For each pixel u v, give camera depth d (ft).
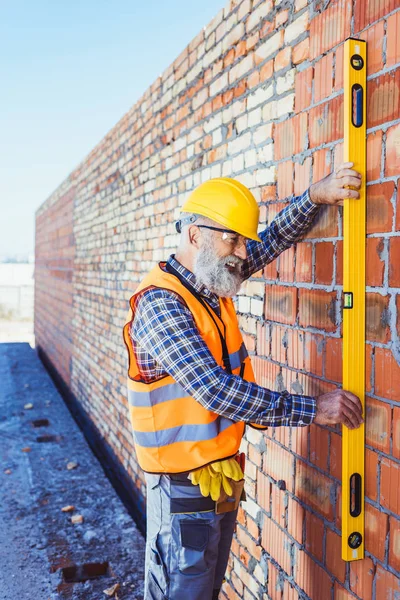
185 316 5.98
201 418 6.16
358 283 5.89
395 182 5.48
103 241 20.86
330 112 6.74
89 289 23.43
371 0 5.88
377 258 5.74
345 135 5.83
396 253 5.47
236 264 6.36
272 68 8.17
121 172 18.24
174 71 12.88
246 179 9.09
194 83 11.57
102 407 20.67
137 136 16.30
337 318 6.60
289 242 7.35
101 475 17.11
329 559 6.77
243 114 9.18
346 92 5.80
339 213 6.54
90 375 23.07
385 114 5.61
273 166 8.16
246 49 9.02
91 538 12.91
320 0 6.91
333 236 6.66
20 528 13.42
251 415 5.72
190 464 6.19
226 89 9.89
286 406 5.72
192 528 6.20
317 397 5.85
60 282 32.50
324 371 6.86
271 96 8.21
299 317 7.45
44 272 41.63
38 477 16.88
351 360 5.90
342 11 6.44
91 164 23.13
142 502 15.06
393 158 5.50
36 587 10.87
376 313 5.76
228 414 5.75
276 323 8.07
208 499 6.27
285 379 7.84
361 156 5.88
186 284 6.34
